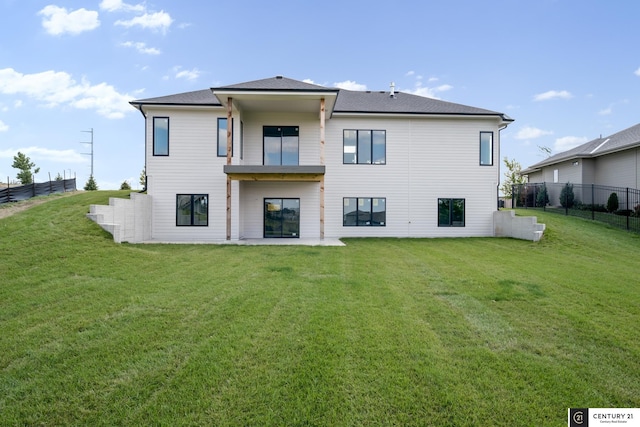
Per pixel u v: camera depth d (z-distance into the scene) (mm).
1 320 4500
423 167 16953
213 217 15562
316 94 13852
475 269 8289
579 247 12320
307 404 2740
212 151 15594
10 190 14133
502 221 16562
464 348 3789
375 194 16844
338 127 16750
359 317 4719
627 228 15047
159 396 2830
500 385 3049
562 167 24969
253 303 5266
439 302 5504
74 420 2557
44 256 8039
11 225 10219
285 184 16750
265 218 16703
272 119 16562
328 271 7867
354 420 2576
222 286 6309
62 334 4059
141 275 7145
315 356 3527
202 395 2846
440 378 3139
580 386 3049
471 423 2568
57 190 18172
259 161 16469
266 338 3971
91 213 11500
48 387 2957
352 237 16531
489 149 17141
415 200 16938
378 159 16891
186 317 4664
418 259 9766
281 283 6602
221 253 10445
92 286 6148
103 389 2939
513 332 4289
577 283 6855
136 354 3562
